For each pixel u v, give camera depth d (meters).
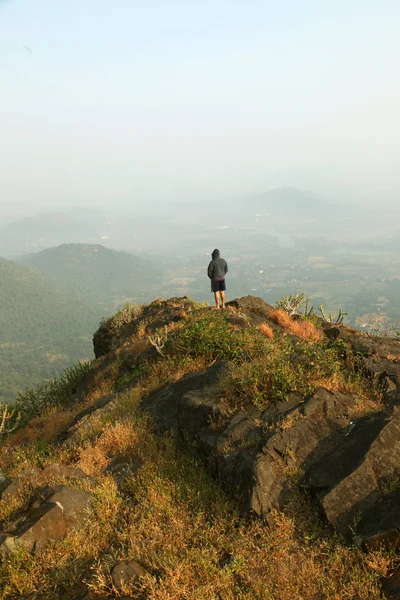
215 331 10.45
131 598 4.16
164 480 6.12
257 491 5.05
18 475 6.59
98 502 5.75
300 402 6.44
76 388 16.55
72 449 8.10
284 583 4.14
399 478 4.87
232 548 4.66
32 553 5.01
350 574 4.12
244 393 6.95
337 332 11.77
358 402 6.42
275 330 11.73
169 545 4.78
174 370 10.22
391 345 8.71
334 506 4.72
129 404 9.21
